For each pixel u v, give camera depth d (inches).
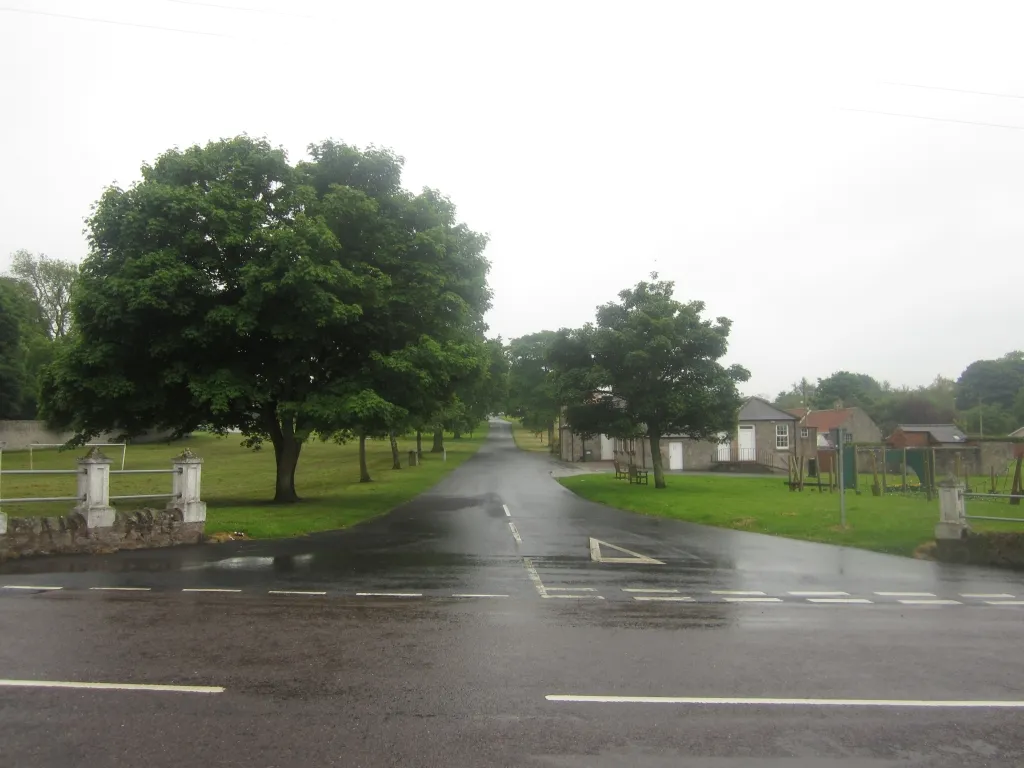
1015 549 500.4
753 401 1968.5
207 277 701.9
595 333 1104.2
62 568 436.8
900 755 185.9
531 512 810.8
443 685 232.1
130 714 202.1
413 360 749.3
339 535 605.6
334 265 696.4
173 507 539.5
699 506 851.4
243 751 179.6
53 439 2129.7
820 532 637.3
